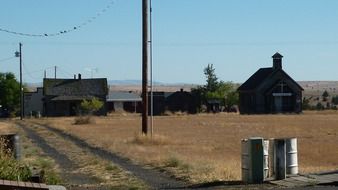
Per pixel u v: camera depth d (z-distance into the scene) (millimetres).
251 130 57312
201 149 35281
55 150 34031
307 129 58469
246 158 17922
